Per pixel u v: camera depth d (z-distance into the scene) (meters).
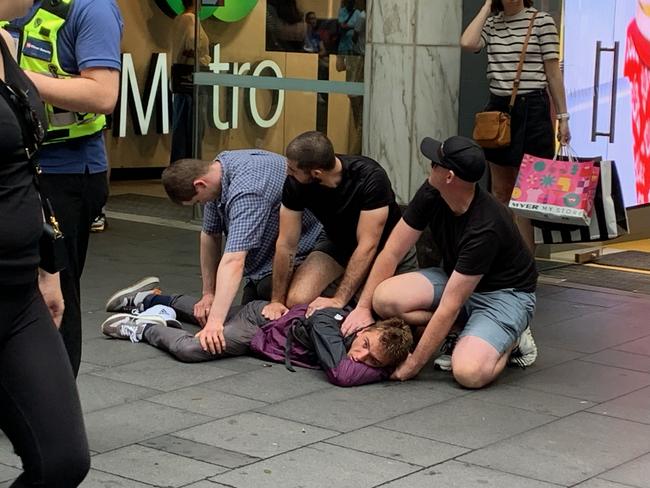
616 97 8.24
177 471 3.91
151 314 5.77
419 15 6.85
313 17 8.08
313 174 5.27
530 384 5.10
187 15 9.77
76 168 4.18
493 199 5.07
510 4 6.72
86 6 4.04
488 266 4.95
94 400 4.69
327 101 8.06
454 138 4.96
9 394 2.74
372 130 7.07
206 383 4.98
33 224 2.78
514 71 6.73
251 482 3.82
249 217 5.37
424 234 6.12
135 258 7.81
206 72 8.88
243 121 8.66
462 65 7.08
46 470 2.73
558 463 4.09
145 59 11.82
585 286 7.27
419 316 5.28
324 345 5.06
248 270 5.91
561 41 7.61
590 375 5.26
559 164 6.37
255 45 8.50
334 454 4.12
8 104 2.76
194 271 7.43
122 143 11.74
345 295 5.44
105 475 3.85
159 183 11.72
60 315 3.24
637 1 8.47
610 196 6.43
